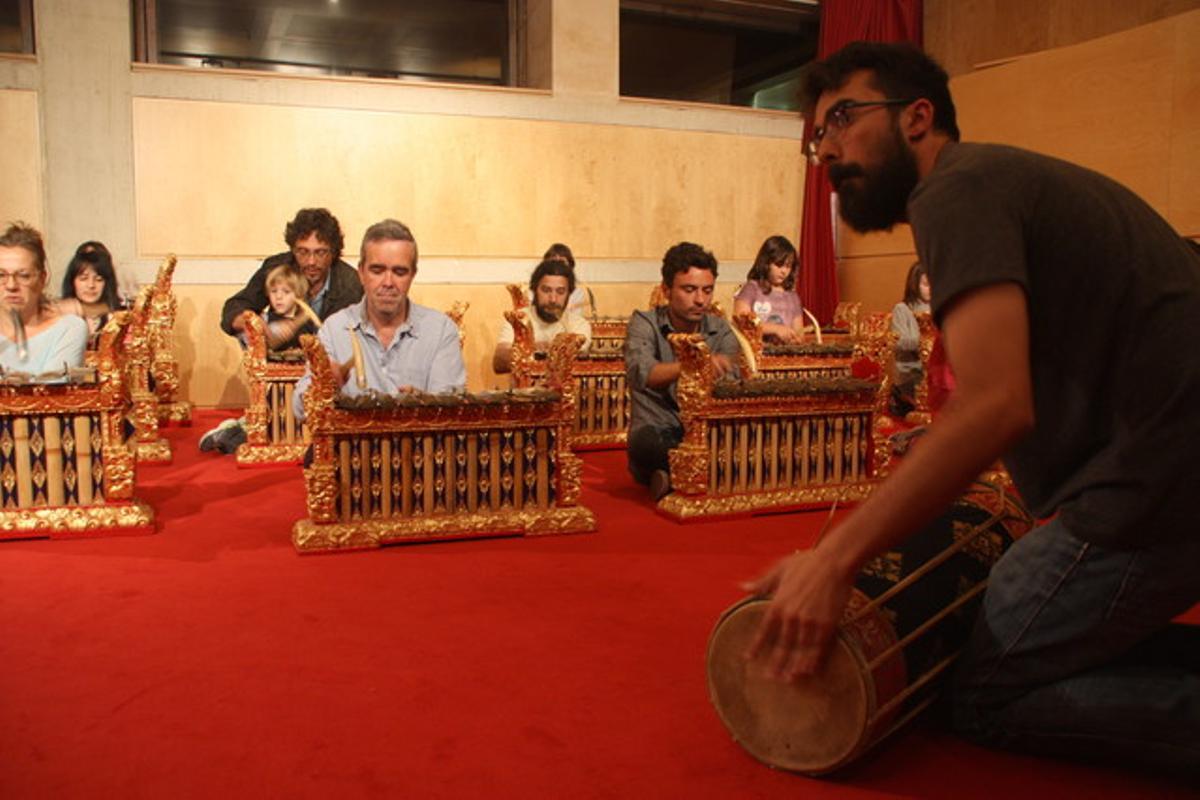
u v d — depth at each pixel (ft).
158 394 26.43
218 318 31.30
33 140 29.32
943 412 5.73
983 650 7.43
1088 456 6.68
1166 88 27.45
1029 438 6.82
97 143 29.84
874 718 6.82
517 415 14.38
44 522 13.84
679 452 15.72
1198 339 6.13
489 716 8.16
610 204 35.81
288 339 21.39
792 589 6.13
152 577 12.16
